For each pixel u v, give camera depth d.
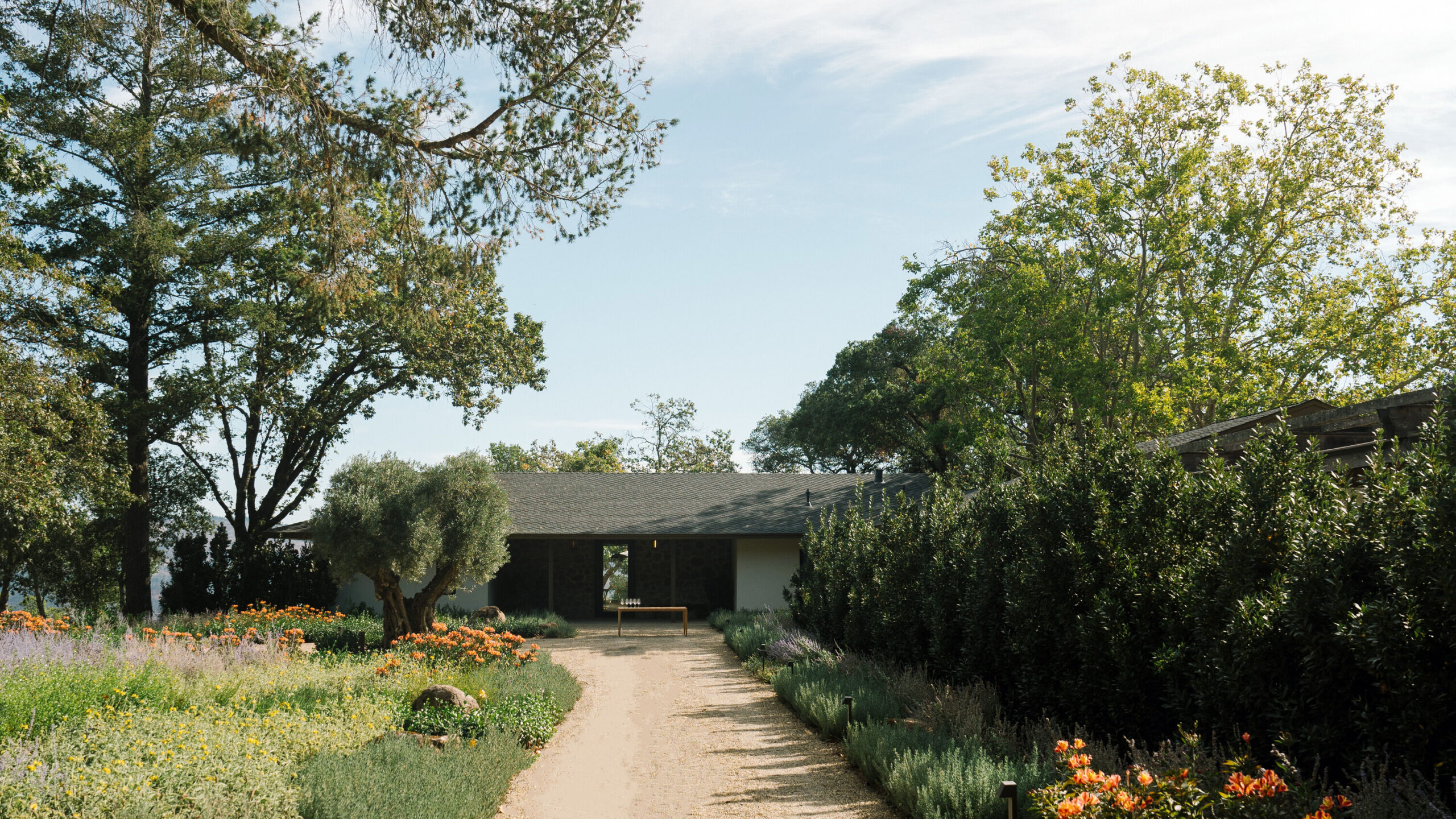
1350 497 5.93
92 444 19.08
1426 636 4.81
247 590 25.17
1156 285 30.42
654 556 30.58
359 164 10.58
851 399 40.91
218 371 24.28
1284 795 4.69
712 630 25.20
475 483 19.33
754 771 8.85
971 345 31.09
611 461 52.34
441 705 10.12
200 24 9.63
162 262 22.38
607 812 7.57
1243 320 30.94
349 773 6.80
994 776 6.88
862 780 8.45
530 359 30.05
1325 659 5.42
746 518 28.02
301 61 10.09
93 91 21.02
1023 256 30.38
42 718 7.86
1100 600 7.71
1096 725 8.00
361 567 18.08
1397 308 31.08
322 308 11.73
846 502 29.34
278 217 22.48
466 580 26.80
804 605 19.41
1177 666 6.88
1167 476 7.84
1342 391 31.83
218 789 6.14
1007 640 9.76
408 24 10.16
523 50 10.60
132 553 24.80
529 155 11.07
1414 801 4.51
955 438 30.47
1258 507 6.45
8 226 18.00
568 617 29.80
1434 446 5.22
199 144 22.23
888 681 11.91
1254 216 30.61
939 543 12.23
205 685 10.64
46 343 19.05
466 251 11.52
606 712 12.32
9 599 31.16
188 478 29.44
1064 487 8.91
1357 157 30.84
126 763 6.33
